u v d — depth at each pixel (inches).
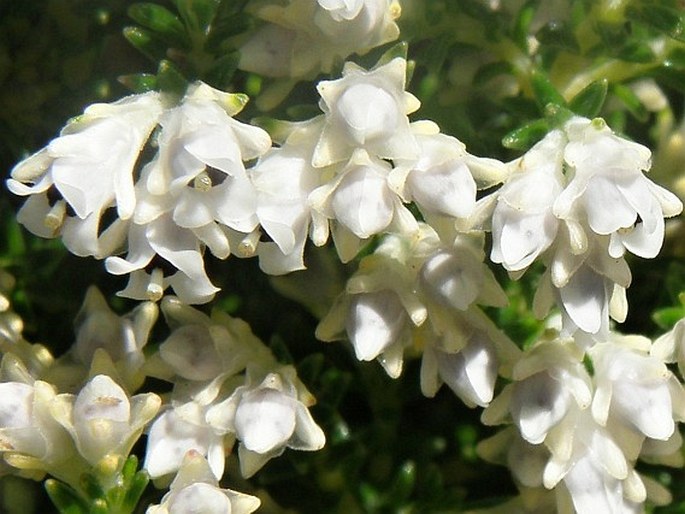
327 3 5.7
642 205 5.6
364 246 6.1
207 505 5.7
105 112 5.7
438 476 6.6
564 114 5.9
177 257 5.6
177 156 5.6
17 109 6.6
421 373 6.1
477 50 6.6
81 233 5.6
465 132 6.6
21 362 6.1
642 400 6.0
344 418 6.8
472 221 5.7
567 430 6.0
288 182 5.7
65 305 6.6
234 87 6.5
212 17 6.3
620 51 6.5
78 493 5.9
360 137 5.6
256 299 6.7
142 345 6.2
